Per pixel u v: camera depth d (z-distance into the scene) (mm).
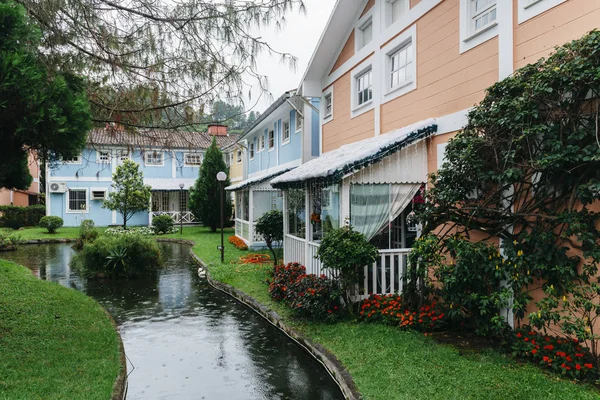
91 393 4363
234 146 27125
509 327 5426
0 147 4672
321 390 4938
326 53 11633
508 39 5773
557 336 4980
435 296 6633
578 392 4031
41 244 20875
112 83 6082
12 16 4316
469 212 5941
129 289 10789
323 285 6918
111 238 13109
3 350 5344
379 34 9258
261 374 5453
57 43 5520
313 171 7734
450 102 6941
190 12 5699
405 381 4512
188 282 11625
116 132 6488
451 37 6941
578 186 4562
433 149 7246
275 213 12102
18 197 32812
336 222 7691
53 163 5336
